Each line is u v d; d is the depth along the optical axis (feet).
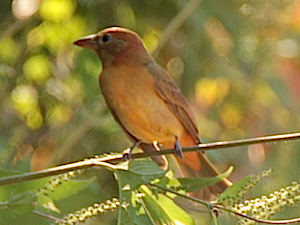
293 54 40.65
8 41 35.99
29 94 36.73
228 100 42.47
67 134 35.42
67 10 35.88
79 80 36.29
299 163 36.96
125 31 29.58
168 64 38.70
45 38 36.52
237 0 38.27
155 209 20.39
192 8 35.47
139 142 29.37
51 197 21.62
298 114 42.14
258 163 41.34
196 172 30.14
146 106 28.55
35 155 35.50
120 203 19.42
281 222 18.38
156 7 36.27
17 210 20.04
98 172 32.63
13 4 34.91
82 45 29.81
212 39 38.73
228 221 25.20
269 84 40.78
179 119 29.25
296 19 40.40
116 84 28.60
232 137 42.57
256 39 40.14
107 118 35.09
